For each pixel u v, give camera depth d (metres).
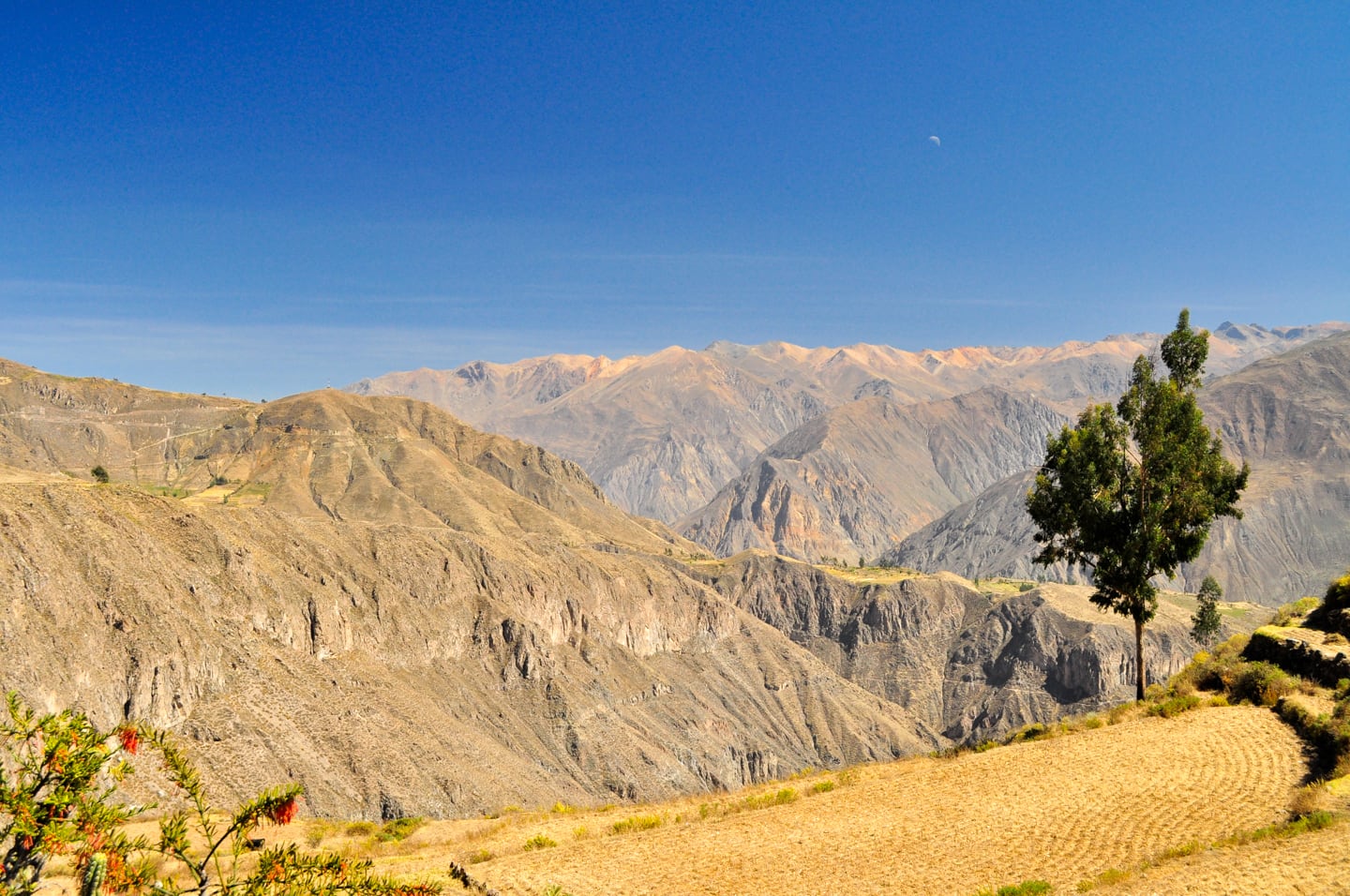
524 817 40.69
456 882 27.53
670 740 174.38
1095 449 42.41
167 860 28.16
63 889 19.52
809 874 25.81
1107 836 26.00
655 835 31.20
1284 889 19.91
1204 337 42.31
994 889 23.28
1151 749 33.38
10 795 12.37
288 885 13.54
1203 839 24.89
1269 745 32.06
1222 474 42.19
